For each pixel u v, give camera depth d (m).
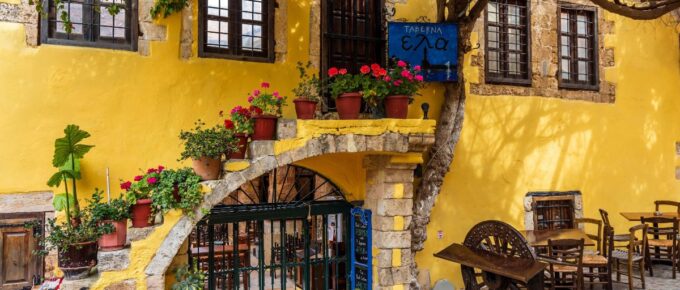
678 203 7.84
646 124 8.22
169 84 5.52
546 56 7.57
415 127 5.48
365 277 5.96
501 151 7.18
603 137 7.90
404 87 5.52
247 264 6.39
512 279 4.80
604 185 7.87
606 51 7.99
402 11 6.71
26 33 5.04
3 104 4.93
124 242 4.49
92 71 5.24
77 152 4.64
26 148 4.98
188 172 4.69
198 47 5.67
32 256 4.97
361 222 6.05
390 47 6.41
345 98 5.38
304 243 6.02
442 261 6.76
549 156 7.51
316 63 6.20
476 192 7.00
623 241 7.64
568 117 7.66
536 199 7.38
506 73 7.39
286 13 6.07
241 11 5.91
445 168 6.54
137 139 5.38
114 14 5.07
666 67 8.41
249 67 5.86
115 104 5.31
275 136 5.12
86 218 4.49
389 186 5.73
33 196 4.99
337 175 6.06
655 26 8.37
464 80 6.90
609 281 6.49
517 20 7.53
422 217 6.37
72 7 5.27
